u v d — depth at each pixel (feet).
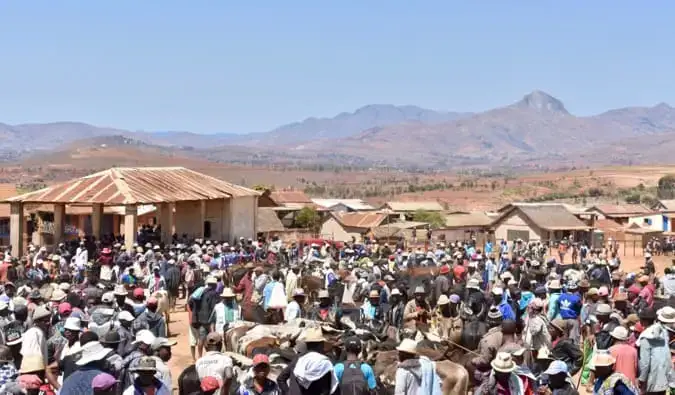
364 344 49.29
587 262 122.31
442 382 45.80
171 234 155.53
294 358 41.22
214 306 61.82
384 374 45.83
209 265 96.32
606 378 39.11
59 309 52.75
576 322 59.72
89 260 121.39
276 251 130.11
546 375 40.78
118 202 140.67
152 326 52.60
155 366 35.68
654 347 43.88
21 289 65.41
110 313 50.88
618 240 271.08
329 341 47.91
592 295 61.41
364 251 138.41
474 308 60.03
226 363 40.57
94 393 33.19
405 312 61.21
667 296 77.56
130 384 39.22
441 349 51.72
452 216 291.79
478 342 52.90
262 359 37.99
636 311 63.77
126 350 42.50
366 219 288.30
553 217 262.88
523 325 61.11
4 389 34.88
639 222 311.47
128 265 98.73
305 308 69.10
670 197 522.06
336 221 293.64
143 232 163.53
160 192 154.10
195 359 64.39
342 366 39.70
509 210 270.26
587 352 56.80
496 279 103.09
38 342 43.47
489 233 276.41
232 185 185.06
